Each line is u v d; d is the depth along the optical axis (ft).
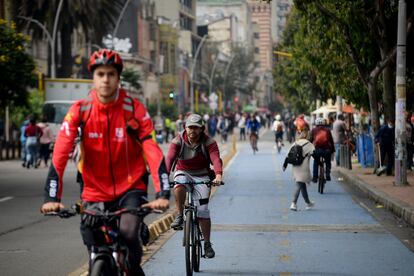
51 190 39.04
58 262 72.74
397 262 72.59
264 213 113.19
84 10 295.48
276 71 410.11
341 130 220.64
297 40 203.31
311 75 306.55
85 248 80.79
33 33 314.35
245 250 79.46
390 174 174.91
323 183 145.48
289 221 103.81
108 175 40.68
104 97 39.63
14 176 188.44
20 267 70.13
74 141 39.81
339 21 162.81
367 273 67.26
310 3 161.89
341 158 206.59
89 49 469.98
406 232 93.09
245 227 97.45
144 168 41.27
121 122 39.93
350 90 188.44
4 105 267.39
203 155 66.74
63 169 39.50
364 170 195.62
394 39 170.81
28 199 133.69
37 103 315.58
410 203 112.47
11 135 319.88
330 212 114.62
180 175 66.95
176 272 67.05
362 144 206.39
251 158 269.03
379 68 168.66
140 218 40.27
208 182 65.41
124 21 549.95
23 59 259.60
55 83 283.59
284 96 422.41
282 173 199.93
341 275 66.39
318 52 182.19
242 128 452.35
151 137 40.04
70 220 104.58
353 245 82.84
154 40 612.70
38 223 101.45
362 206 123.44
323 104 372.79
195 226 65.31
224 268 69.41
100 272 36.81
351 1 160.15
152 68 611.06
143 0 593.42
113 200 41.01
